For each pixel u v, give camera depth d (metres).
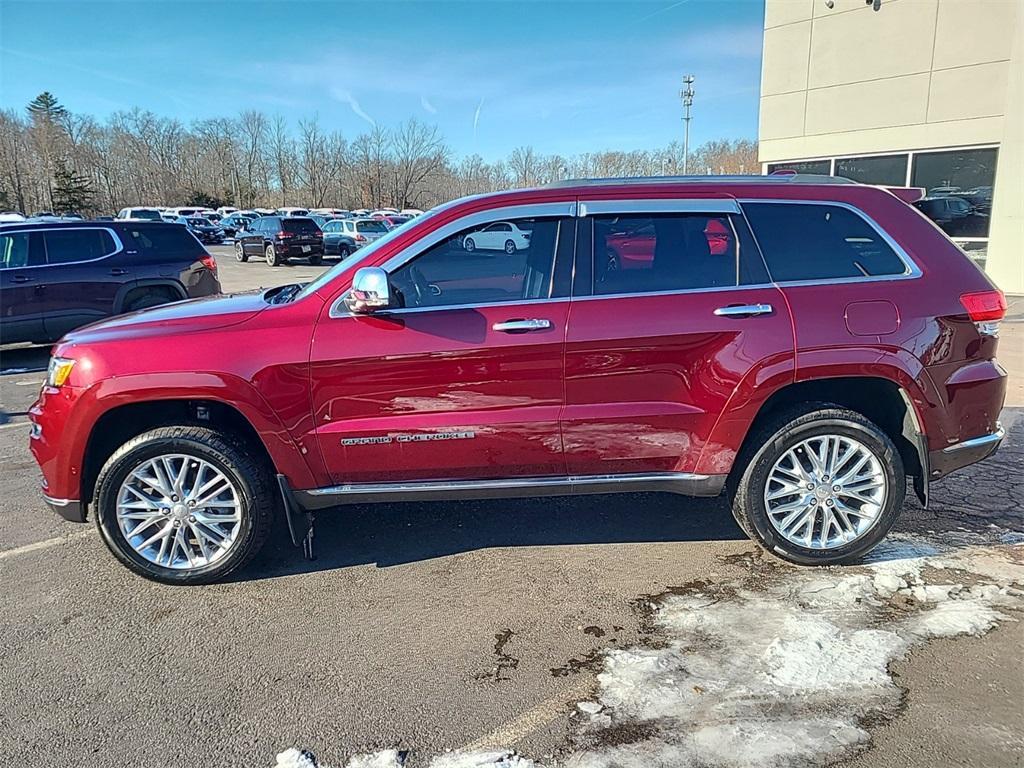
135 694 2.71
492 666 2.84
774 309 3.35
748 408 3.38
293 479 3.42
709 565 3.62
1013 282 11.88
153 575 3.50
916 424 3.45
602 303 3.35
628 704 2.59
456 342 3.29
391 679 2.77
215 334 3.32
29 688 2.75
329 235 27.53
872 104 13.13
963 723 2.44
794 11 13.93
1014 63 11.38
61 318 9.03
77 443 3.36
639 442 3.45
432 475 3.49
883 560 3.61
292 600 3.38
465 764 2.32
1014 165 11.59
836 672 2.73
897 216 3.52
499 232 3.43
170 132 81.75
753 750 2.34
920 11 12.25
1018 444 5.26
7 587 3.54
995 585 3.33
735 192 3.50
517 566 3.66
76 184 67.50
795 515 3.54
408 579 3.55
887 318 3.37
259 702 2.65
